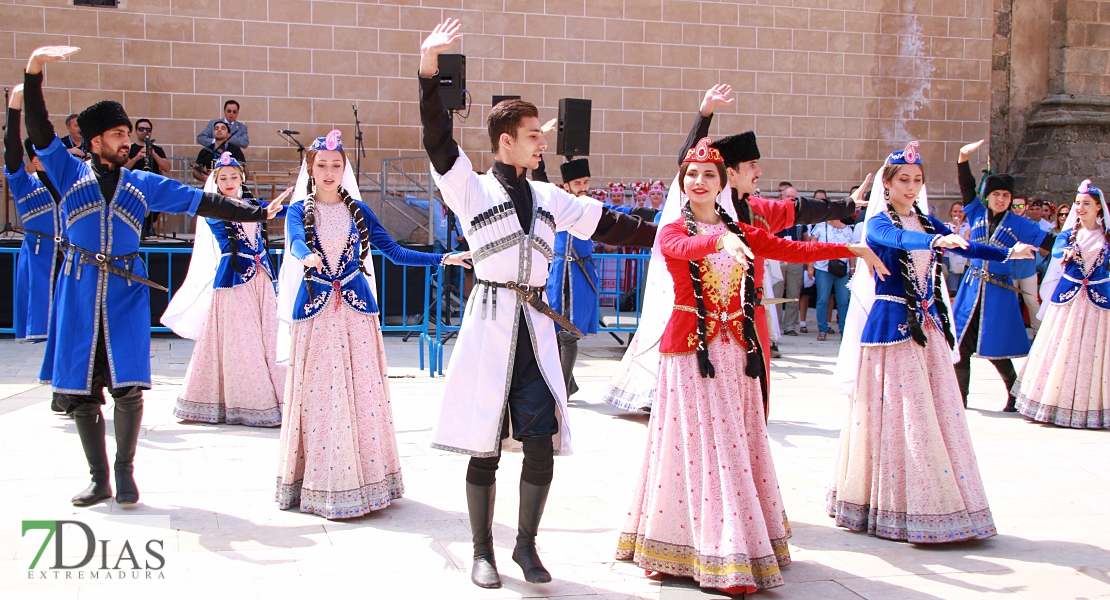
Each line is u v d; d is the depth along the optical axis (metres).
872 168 14.59
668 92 13.74
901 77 14.58
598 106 13.53
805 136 14.29
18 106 4.27
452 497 4.55
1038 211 11.21
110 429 5.73
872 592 3.45
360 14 12.59
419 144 12.91
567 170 7.19
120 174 4.21
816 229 10.92
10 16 11.54
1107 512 4.53
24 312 6.55
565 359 7.03
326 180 4.29
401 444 5.54
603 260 11.71
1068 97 15.27
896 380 4.03
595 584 3.45
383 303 10.26
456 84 9.77
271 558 3.66
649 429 3.63
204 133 11.54
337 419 4.19
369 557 3.70
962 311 7.13
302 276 4.30
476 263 3.44
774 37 14.05
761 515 3.40
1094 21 15.39
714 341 3.48
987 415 6.99
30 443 5.33
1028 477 5.19
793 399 7.36
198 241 6.05
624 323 10.63
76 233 4.14
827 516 4.38
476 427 3.35
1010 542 4.05
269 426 5.99
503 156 3.46
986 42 14.85
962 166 7.07
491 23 13.06
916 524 3.93
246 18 12.23
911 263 4.05
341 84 12.60
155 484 4.63
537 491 3.44
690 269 3.46
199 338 6.04
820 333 11.17
